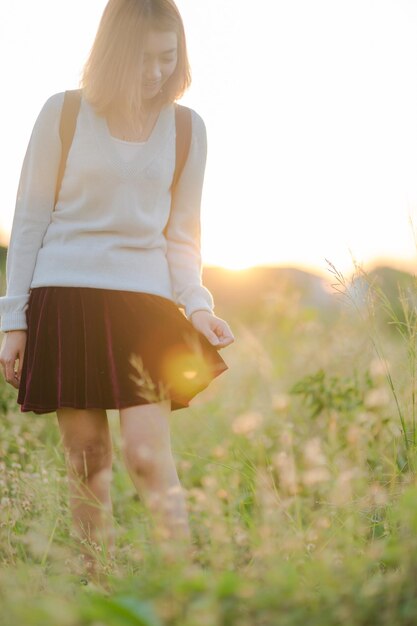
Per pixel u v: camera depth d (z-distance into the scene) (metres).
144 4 2.88
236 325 7.82
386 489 3.01
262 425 4.32
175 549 2.34
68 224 2.98
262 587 2.16
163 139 3.04
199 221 3.23
